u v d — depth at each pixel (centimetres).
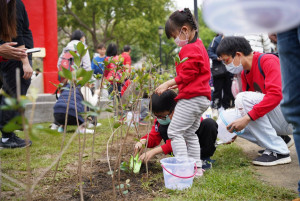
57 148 356
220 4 93
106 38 2291
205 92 249
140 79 220
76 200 200
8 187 221
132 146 361
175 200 193
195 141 264
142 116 444
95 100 434
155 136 293
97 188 222
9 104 86
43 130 94
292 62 155
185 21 255
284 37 157
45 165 283
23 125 94
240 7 91
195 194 205
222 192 212
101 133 454
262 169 276
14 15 274
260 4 88
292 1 86
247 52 296
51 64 798
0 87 329
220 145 368
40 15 785
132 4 2133
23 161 298
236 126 276
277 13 90
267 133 288
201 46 256
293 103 157
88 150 347
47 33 793
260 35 491
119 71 260
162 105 264
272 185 231
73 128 509
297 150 158
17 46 336
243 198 201
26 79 346
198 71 246
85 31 2436
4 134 355
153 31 2325
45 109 613
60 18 2169
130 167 260
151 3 2145
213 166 286
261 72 288
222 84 572
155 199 198
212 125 274
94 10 2072
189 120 250
